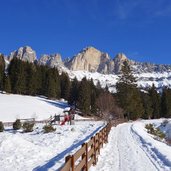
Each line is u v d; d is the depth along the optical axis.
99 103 82.81
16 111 70.44
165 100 113.75
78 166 9.15
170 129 57.47
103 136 20.62
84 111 87.88
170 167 13.38
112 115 79.06
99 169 12.39
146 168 13.01
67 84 123.75
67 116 43.38
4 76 108.00
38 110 76.88
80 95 90.31
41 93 115.06
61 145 19.28
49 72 119.81
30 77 110.38
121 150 18.58
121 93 92.75
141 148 20.09
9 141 15.24
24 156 13.54
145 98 109.81
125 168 12.83
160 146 21.58
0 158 12.71
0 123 32.38
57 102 101.81
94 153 13.24
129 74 94.44
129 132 35.25
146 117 107.50
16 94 103.56
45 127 28.50
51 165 12.44
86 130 31.61
